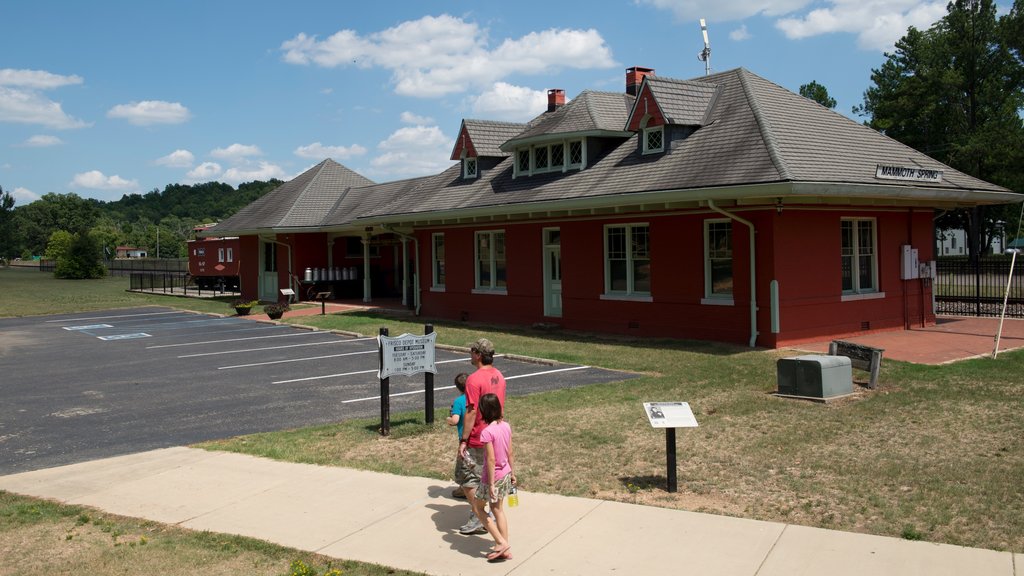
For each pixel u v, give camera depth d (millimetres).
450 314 26625
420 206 26656
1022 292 27391
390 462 9336
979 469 8109
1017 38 51750
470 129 26312
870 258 19406
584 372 15344
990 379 12984
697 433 10031
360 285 36312
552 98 27641
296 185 38438
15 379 16719
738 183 16188
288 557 6605
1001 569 5715
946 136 54500
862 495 7449
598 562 6188
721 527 6781
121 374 17016
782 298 16969
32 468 9711
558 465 8867
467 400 6902
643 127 20047
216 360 18766
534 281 23219
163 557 6656
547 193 21234
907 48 57906
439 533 7031
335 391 14344
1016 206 57188
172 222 178125
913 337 18469
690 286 18625
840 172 17047
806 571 5816
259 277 37906
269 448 10133
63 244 96812
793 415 10812
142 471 9359
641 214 19688
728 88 20750
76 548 6922
